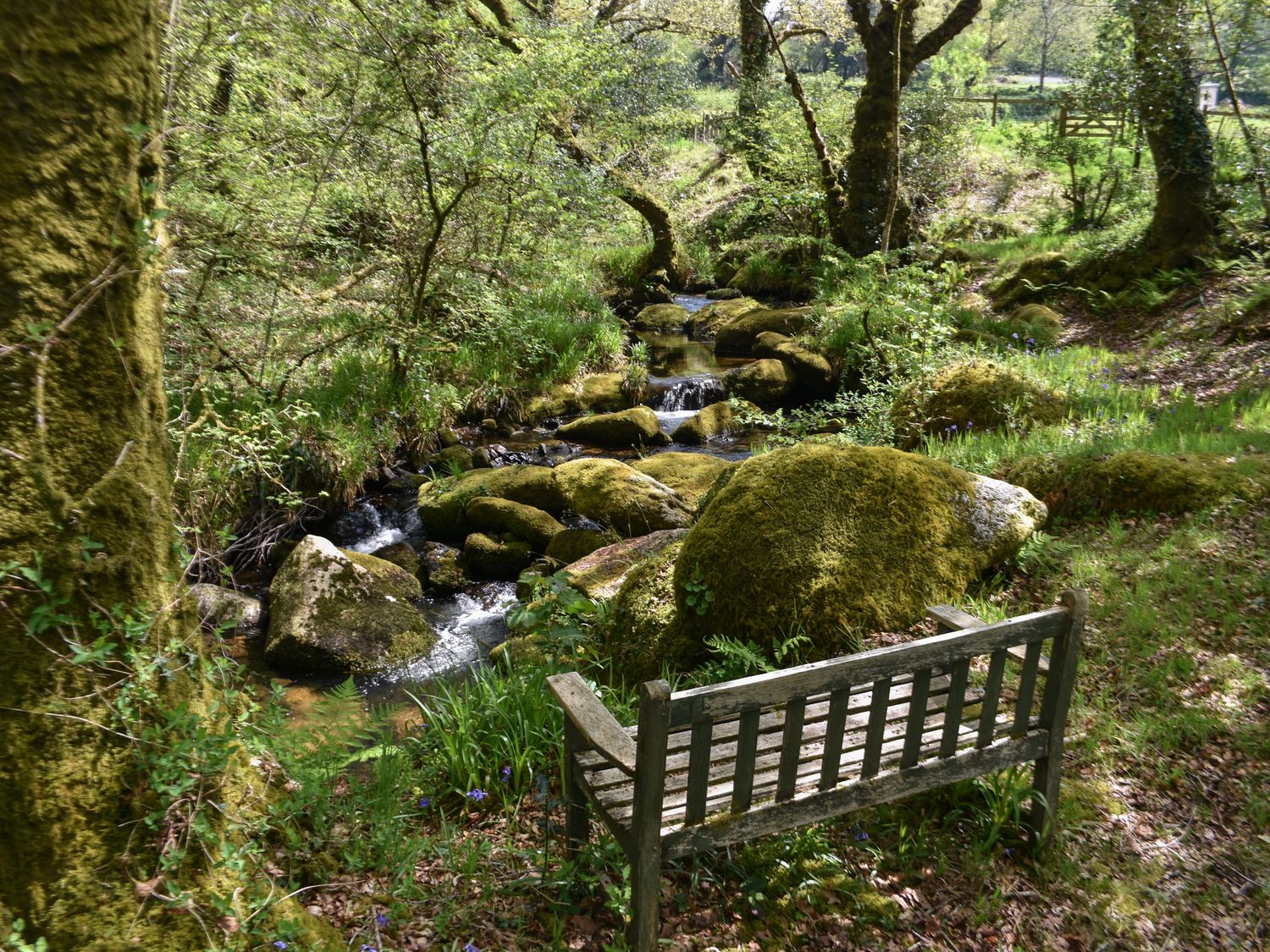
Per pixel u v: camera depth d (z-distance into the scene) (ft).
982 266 48.06
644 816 7.95
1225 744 11.51
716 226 64.23
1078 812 10.68
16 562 7.00
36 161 7.04
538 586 16.43
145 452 8.29
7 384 7.02
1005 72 154.81
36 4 6.89
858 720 10.24
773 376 35.81
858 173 50.37
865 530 14.61
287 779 10.12
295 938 8.01
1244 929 9.18
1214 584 14.57
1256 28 36.45
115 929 7.22
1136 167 50.55
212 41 21.31
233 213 23.90
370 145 27.07
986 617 14.12
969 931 9.28
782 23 77.66
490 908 9.34
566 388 35.35
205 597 18.84
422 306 31.73
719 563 14.42
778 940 9.05
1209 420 22.48
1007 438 21.77
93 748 7.50
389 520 25.46
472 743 11.87
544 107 30.68
